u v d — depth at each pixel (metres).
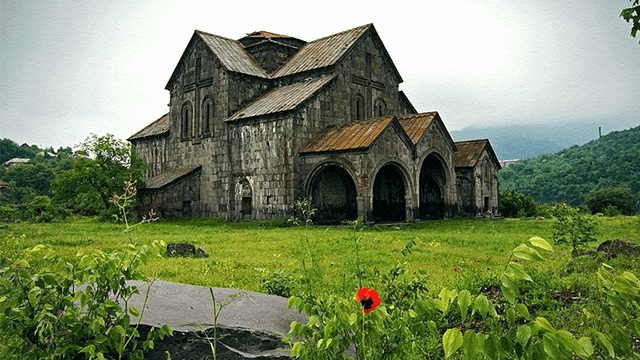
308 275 8.53
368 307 4.11
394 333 4.59
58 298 4.82
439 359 6.02
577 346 3.09
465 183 37.22
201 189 37.72
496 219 36.62
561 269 11.12
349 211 34.62
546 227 27.23
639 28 5.52
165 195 36.09
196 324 5.04
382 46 38.41
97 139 37.03
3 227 25.67
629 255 11.63
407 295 6.16
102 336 4.62
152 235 23.20
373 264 13.21
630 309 6.02
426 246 17.75
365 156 28.31
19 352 4.71
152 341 4.90
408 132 32.78
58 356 4.58
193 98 38.88
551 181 125.38
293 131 31.25
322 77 35.09
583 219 14.24
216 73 36.66
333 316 4.51
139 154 45.75
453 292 3.64
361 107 36.72
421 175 37.03
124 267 4.93
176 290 6.78
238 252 16.67
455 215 34.62
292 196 31.11
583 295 8.54
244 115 33.91
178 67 40.28
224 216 35.28
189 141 39.16
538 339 3.26
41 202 37.78
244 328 5.57
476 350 3.31
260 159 32.97
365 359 4.21
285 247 17.97
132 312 5.03
